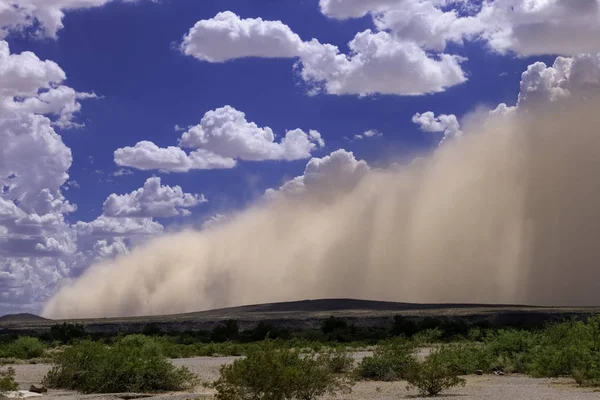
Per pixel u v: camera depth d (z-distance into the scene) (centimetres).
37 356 5247
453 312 13500
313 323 12581
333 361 3262
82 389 2700
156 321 13450
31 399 2417
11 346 5384
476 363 3316
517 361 3306
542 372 2966
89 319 16550
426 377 2402
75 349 2917
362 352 5250
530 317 11744
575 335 3127
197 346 5850
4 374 3044
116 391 2658
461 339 6775
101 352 2869
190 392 2617
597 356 2723
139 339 4731
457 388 2578
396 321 9656
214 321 13050
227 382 1883
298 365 1991
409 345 3234
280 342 2109
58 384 2805
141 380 2681
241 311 19600
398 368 3073
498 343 3566
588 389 2458
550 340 3438
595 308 14950
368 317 13012
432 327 8544
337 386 2467
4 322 16125
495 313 12344
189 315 19525
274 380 1847
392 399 2253
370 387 2683
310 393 2031
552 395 2239
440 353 3303
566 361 2898
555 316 11625
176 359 4816
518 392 2377
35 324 14000
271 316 15450
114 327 12538
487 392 2408
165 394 2550
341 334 8212
